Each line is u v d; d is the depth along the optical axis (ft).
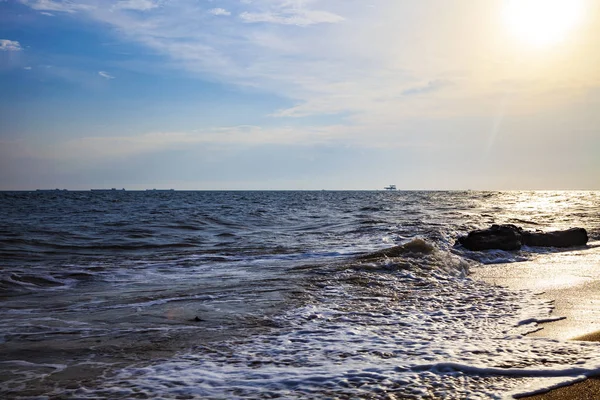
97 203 203.72
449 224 82.53
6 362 18.06
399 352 19.01
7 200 236.63
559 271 41.50
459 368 16.97
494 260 49.37
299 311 26.40
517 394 14.84
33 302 28.76
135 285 34.47
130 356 18.80
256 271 40.16
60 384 15.89
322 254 50.70
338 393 14.93
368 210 140.97
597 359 17.78
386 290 32.42
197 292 31.48
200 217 106.83
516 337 21.24
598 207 154.92
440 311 26.58
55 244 58.44
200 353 19.13
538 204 181.27
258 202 228.84
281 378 16.24
